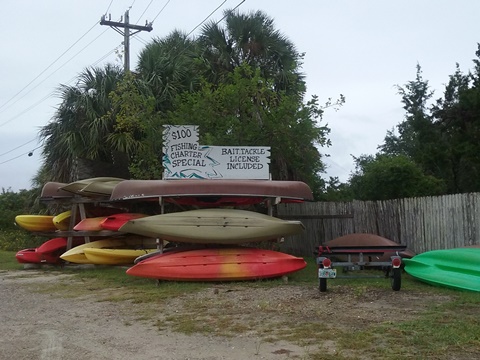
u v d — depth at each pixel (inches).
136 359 236.8
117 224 571.5
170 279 433.1
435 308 313.0
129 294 401.7
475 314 295.9
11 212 1093.1
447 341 240.7
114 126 710.5
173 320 308.5
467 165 653.3
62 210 773.9
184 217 457.4
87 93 732.0
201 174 513.0
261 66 761.6
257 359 228.8
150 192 474.0
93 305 366.9
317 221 640.4
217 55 765.3
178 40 789.2
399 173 673.6
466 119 639.1
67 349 257.0
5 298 412.2
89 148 725.9
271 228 458.6
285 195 490.6
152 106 658.2
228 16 773.3
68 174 755.4
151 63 743.7
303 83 767.1
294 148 644.1
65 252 598.9
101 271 550.0
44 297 410.0
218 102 635.5
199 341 261.3
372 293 366.0
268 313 314.2
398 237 549.3
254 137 619.2
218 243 461.1
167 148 513.3
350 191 868.6
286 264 441.7
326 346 241.3
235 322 295.6
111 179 621.6
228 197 511.8
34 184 925.2
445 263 395.9
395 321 281.1
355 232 597.9
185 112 634.2
